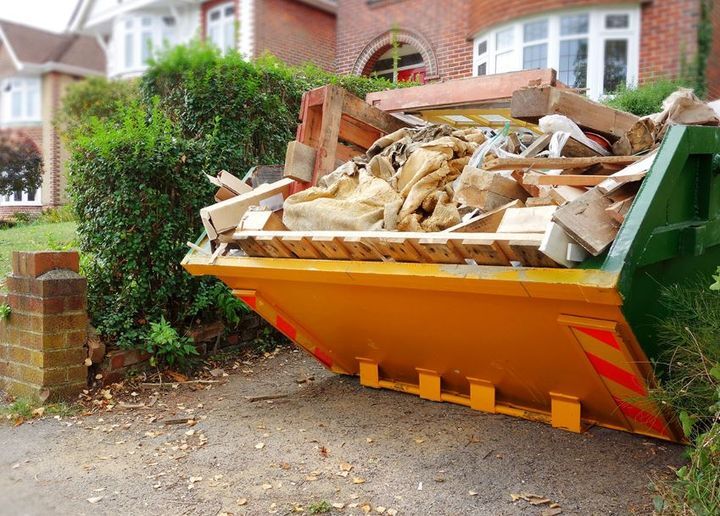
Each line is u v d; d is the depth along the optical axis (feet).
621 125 12.29
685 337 9.32
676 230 9.23
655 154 9.39
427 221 11.13
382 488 10.34
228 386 16.29
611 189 9.07
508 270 9.23
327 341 14.83
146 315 17.02
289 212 12.64
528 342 10.71
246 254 13.12
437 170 11.83
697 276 10.36
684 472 8.83
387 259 10.93
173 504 10.04
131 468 11.46
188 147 17.53
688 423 8.95
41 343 14.74
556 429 12.04
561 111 11.78
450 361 12.74
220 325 18.47
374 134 15.67
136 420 13.97
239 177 19.58
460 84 14.66
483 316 10.71
